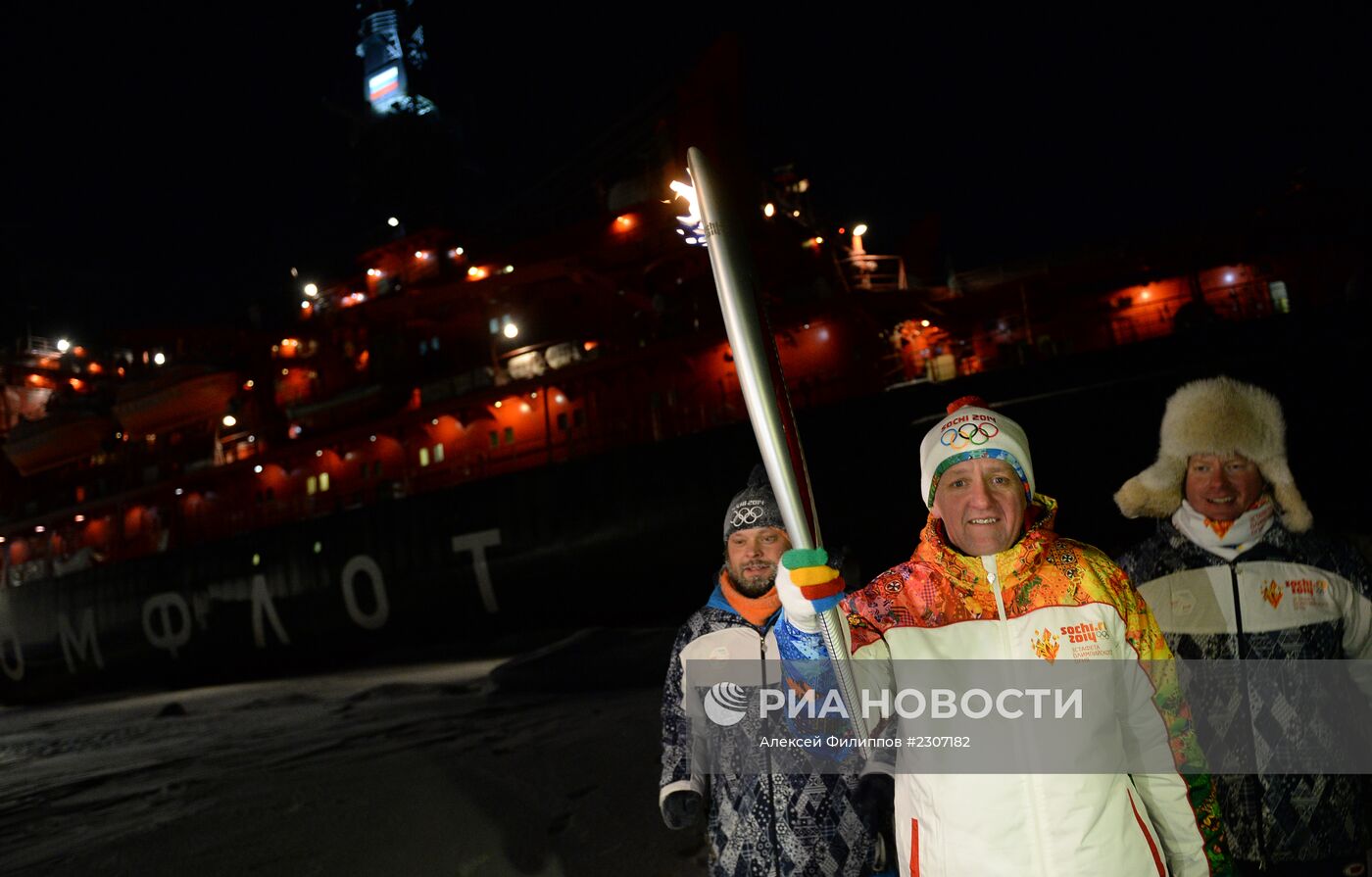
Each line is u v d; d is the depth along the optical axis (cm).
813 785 229
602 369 2008
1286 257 1753
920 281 2466
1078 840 163
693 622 254
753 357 155
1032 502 191
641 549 1717
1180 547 255
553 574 1814
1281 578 239
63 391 3606
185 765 891
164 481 2869
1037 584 176
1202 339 1306
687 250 2002
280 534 2273
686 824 253
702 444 1684
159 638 2533
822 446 1540
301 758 833
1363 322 1226
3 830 676
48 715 2092
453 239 2630
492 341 2316
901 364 2016
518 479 1867
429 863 448
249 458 2622
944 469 187
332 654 2219
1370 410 1208
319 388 2783
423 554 1991
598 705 932
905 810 182
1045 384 1406
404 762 730
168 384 3033
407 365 2500
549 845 452
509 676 1155
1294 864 228
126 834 600
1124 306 1902
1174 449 253
